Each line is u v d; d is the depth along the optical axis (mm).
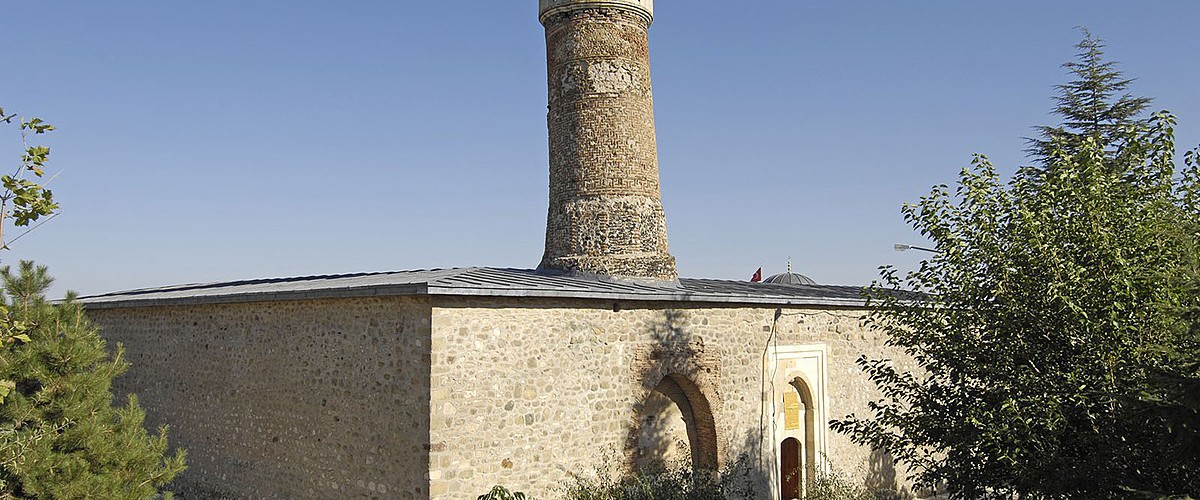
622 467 13102
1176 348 8539
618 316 13266
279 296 13266
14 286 11180
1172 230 8758
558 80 16734
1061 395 9148
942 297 10461
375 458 11797
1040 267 9492
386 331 11852
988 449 9703
